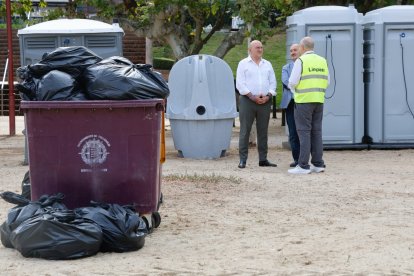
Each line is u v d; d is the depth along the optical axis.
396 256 9.05
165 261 8.92
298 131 16.25
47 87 9.85
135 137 9.95
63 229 8.97
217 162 18.52
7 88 35.69
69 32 17.42
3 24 45.03
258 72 16.92
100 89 9.84
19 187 14.62
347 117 21.19
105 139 9.91
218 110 19.06
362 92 21.30
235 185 14.61
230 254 9.25
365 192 13.83
